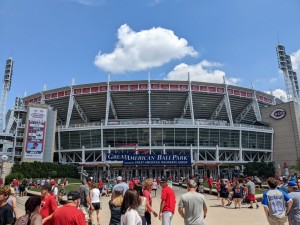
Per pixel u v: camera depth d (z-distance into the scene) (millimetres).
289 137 85625
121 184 10242
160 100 85812
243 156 84500
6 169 61375
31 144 71125
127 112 88938
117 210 7254
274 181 7758
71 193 5879
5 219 6691
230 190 21578
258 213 17469
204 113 91062
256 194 25797
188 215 7020
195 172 72312
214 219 15336
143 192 9609
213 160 79062
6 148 80000
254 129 84438
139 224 5770
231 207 20469
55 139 81938
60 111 91250
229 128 79938
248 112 94688
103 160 76062
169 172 72000
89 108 88750
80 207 11930
